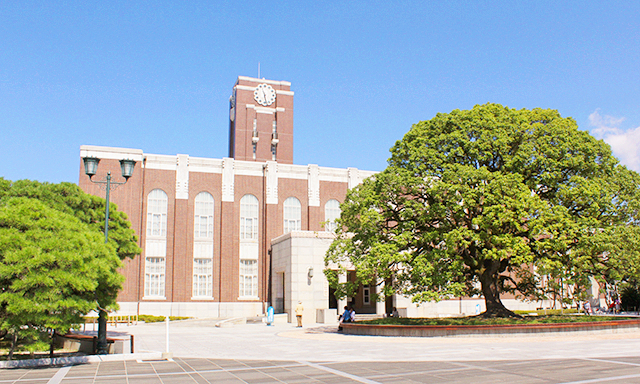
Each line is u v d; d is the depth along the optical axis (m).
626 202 28.05
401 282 27.53
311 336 25.86
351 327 27.27
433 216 26.25
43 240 15.88
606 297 55.62
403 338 23.20
